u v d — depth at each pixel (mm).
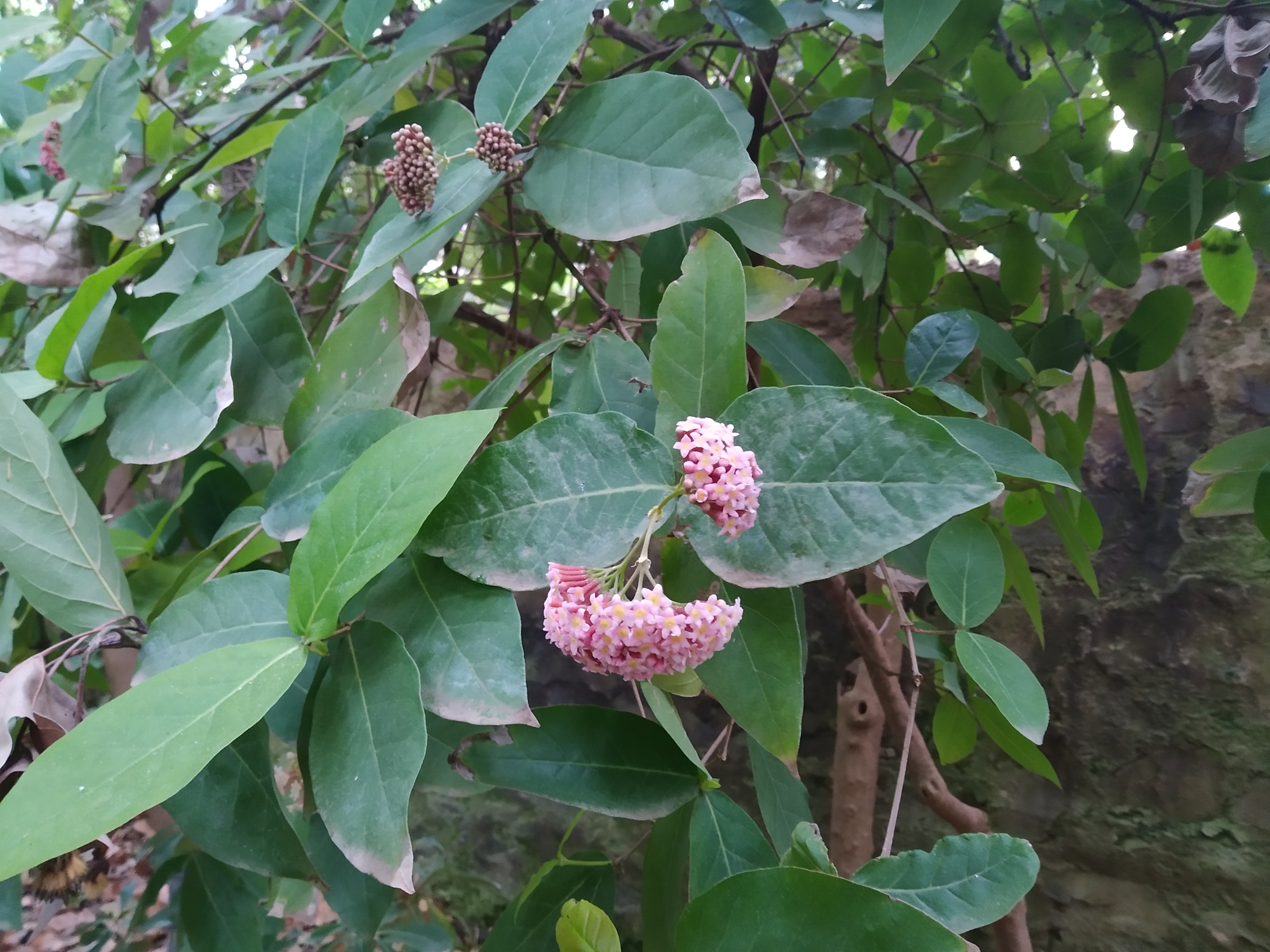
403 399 628
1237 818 777
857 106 633
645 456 348
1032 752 533
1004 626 914
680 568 382
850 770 834
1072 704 873
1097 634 865
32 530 412
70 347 473
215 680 317
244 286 455
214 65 620
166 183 647
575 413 358
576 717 411
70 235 551
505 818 1292
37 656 393
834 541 324
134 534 546
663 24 690
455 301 620
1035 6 621
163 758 293
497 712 319
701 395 355
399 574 364
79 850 481
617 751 405
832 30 684
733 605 346
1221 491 555
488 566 343
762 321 475
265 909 877
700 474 320
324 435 413
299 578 339
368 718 325
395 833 302
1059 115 694
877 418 332
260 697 312
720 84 704
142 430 459
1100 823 850
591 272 730
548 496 347
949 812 667
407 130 432
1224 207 600
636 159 400
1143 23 590
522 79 438
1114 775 846
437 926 974
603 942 351
